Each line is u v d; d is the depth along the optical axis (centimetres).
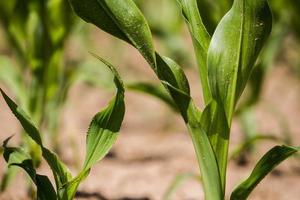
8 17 355
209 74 197
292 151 198
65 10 342
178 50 503
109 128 202
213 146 205
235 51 198
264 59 422
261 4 195
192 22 204
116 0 195
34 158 287
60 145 447
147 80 629
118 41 655
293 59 647
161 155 455
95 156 201
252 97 389
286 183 400
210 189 203
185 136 509
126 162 434
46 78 346
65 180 204
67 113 527
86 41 581
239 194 206
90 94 600
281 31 443
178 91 193
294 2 441
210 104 199
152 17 650
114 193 368
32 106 346
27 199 339
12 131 484
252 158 440
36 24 340
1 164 388
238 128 523
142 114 558
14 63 536
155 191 379
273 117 552
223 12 349
